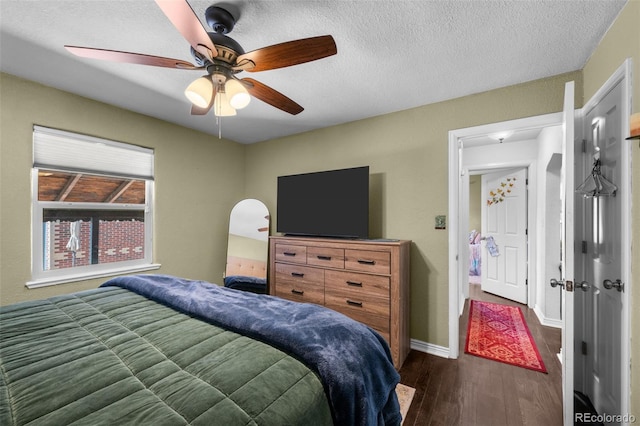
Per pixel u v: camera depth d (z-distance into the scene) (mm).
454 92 2389
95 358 971
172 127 3154
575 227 1970
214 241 3621
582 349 1919
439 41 1706
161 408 727
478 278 5578
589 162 1883
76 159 2471
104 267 2676
